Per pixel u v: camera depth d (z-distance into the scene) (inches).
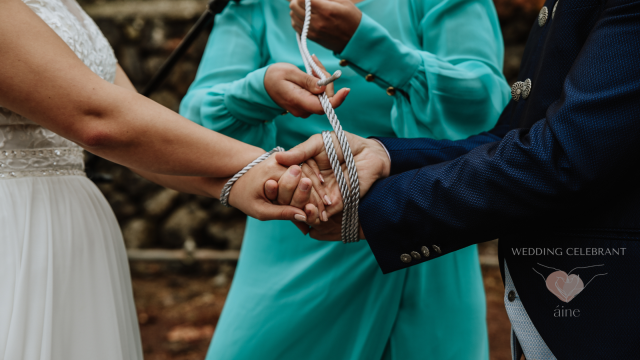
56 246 38.0
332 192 39.4
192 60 202.1
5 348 34.2
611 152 29.6
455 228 34.4
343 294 53.1
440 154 41.5
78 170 43.2
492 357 118.1
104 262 41.4
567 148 30.4
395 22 52.5
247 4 55.3
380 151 41.4
